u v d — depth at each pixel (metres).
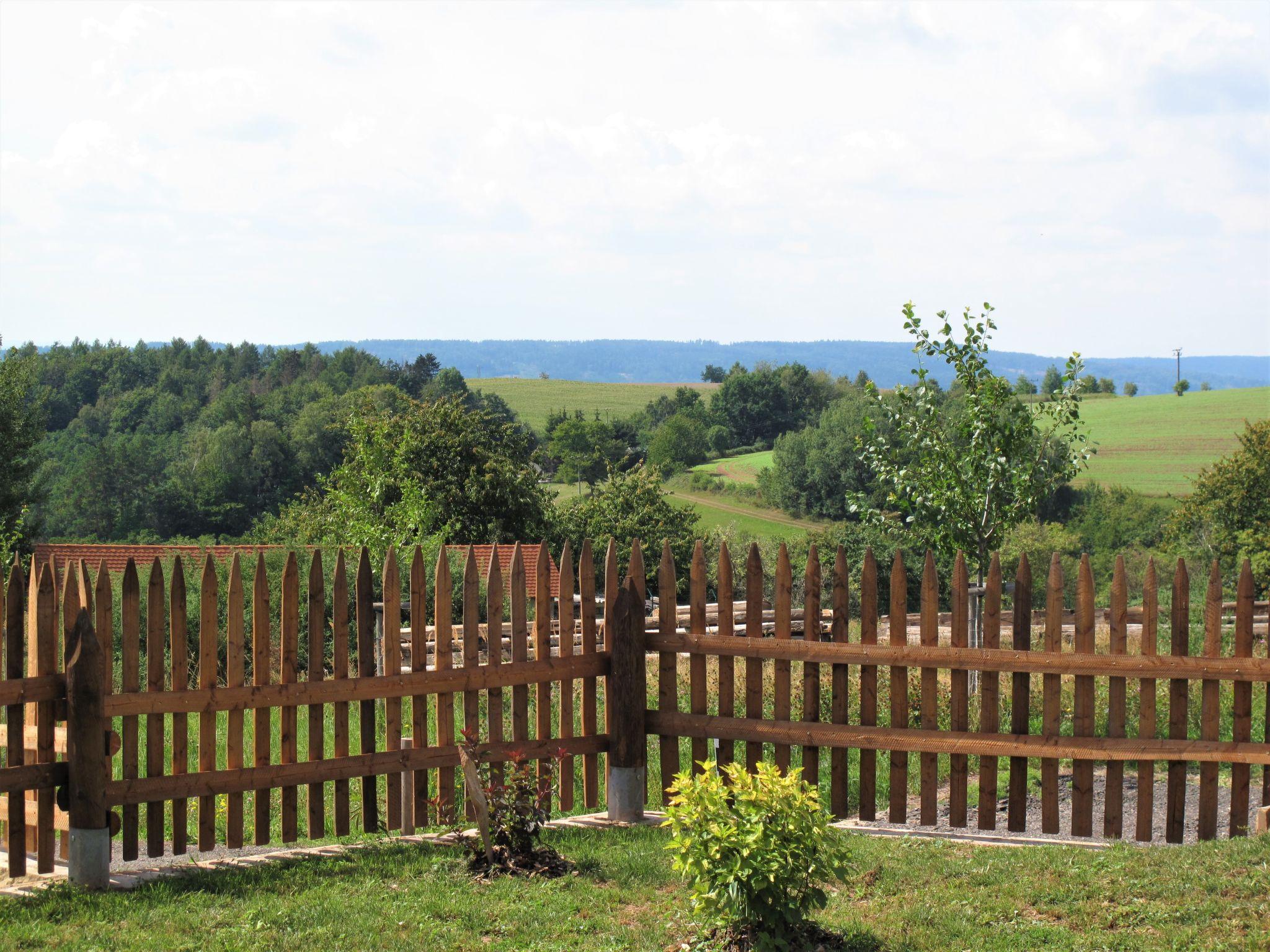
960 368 13.38
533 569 31.59
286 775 7.27
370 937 5.80
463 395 49.44
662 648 8.23
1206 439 97.62
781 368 136.62
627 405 169.38
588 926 5.97
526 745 8.02
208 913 6.14
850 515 81.06
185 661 7.03
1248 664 7.47
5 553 29.70
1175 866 6.56
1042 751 7.67
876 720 8.02
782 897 5.47
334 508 37.41
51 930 5.89
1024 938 5.67
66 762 6.72
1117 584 7.70
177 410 107.81
